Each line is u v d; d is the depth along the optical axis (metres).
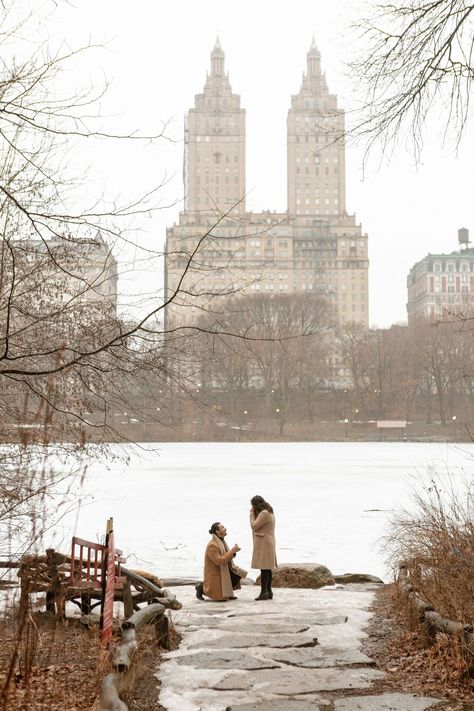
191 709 6.80
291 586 14.62
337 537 22.16
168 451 85.69
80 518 26.30
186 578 15.66
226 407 118.50
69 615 10.91
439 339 121.94
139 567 17.30
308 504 31.58
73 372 8.08
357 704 6.86
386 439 117.81
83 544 9.72
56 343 7.89
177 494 36.31
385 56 8.17
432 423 130.25
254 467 57.25
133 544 20.81
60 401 8.27
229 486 40.94
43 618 9.83
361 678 7.70
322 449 91.31
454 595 9.36
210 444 105.88
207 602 12.59
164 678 7.70
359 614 11.09
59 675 7.63
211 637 9.50
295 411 130.75
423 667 8.05
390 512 27.97
